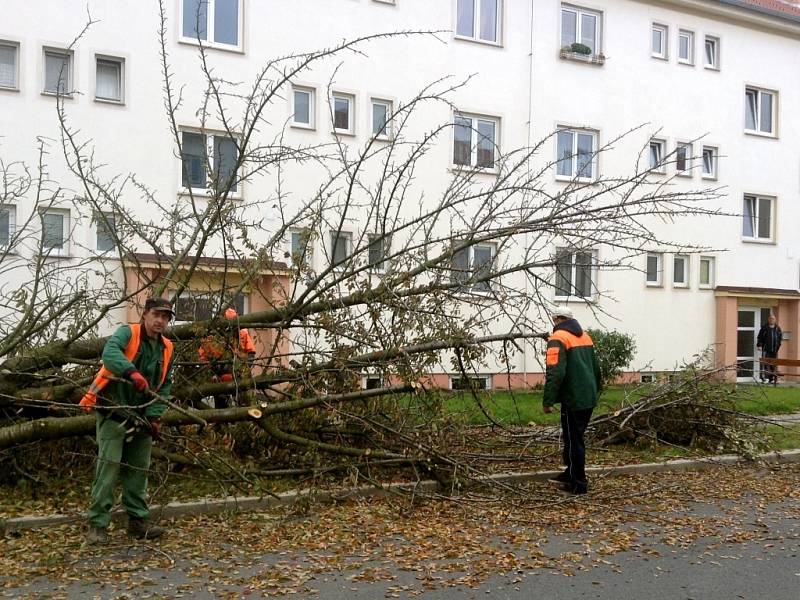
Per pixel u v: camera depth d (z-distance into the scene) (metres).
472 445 10.12
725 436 11.11
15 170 15.29
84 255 15.48
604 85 22.12
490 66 20.38
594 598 5.57
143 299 14.49
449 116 19.67
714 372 11.59
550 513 7.93
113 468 6.54
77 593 5.52
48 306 8.41
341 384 8.51
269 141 17.53
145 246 15.88
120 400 6.54
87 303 9.00
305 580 5.85
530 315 17.88
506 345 9.12
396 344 8.40
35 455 7.96
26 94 15.43
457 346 8.59
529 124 20.92
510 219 9.52
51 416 8.19
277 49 17.73
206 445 7.99
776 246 25.34
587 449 11.05
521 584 5.84
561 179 21.38
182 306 8.82
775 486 9.55
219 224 8.46
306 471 8.31
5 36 15.27
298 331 10.28
